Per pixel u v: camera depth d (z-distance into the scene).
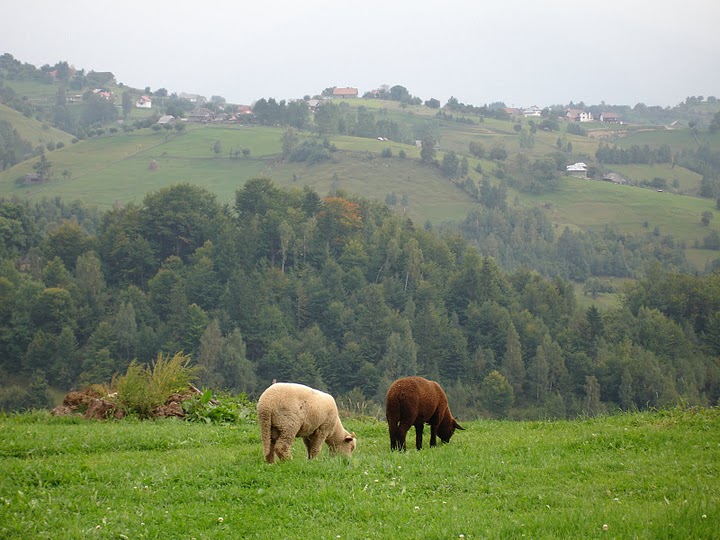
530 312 101.62
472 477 10.91
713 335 93.56
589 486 10.27
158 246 111.75
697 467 10.95
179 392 18.56
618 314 98.06
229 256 104.69
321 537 8.50
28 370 84.19
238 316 93.94
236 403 19.09
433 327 91.44
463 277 104.81
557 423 16.89
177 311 92.25
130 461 11.91
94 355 83.75
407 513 9.27
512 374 83.06
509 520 8.90
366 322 91.06
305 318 98.69
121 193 197.75
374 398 79.50
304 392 11.93
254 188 122.56
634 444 12.81
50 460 12.02
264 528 8.92
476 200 189.75
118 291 100.75
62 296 89.75
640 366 78.50
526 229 168.50
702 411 15.45
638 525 8.38
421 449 13.59
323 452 13.18
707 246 163.38
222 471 10.95
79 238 111.38
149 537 8.62
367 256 111.56
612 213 188.25
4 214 114.62
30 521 8.85
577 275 148.25
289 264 112.69
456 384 83.25
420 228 123.56
